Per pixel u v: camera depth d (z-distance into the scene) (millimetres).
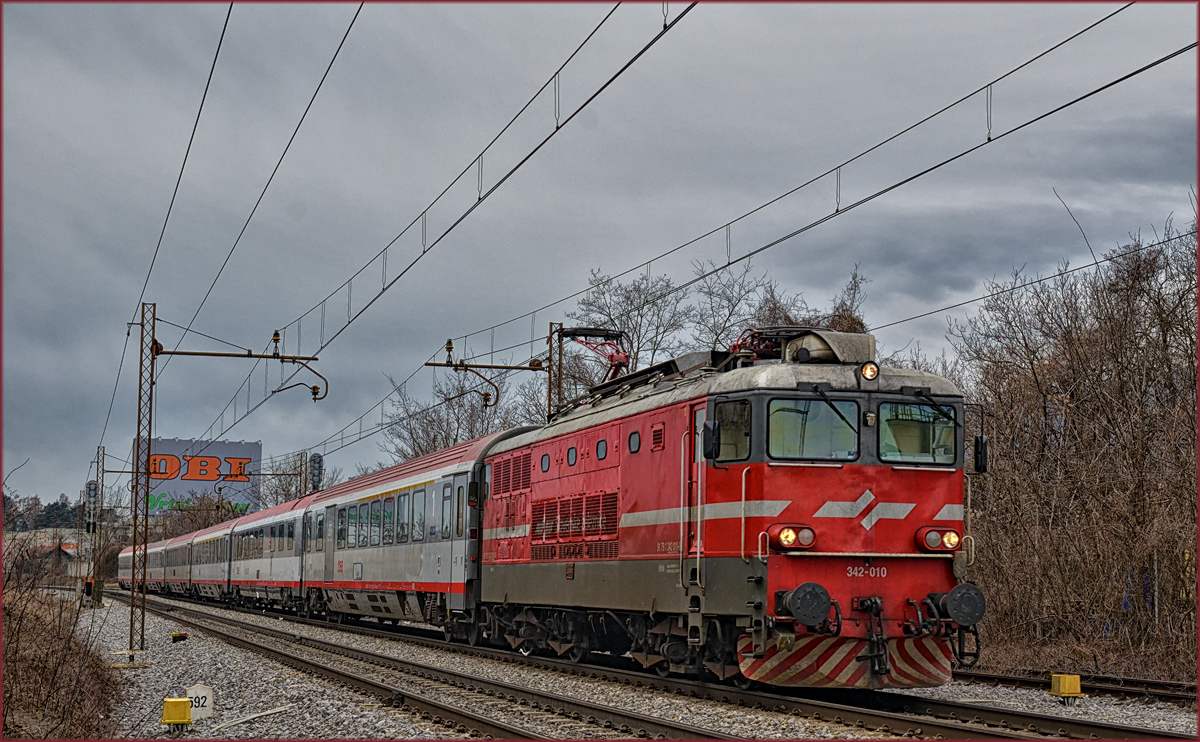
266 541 39562
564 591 17234
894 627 12469
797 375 12859
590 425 16703
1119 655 17719
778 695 12781
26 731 12102
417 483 24531
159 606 47875
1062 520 20266
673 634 14523
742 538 12617
